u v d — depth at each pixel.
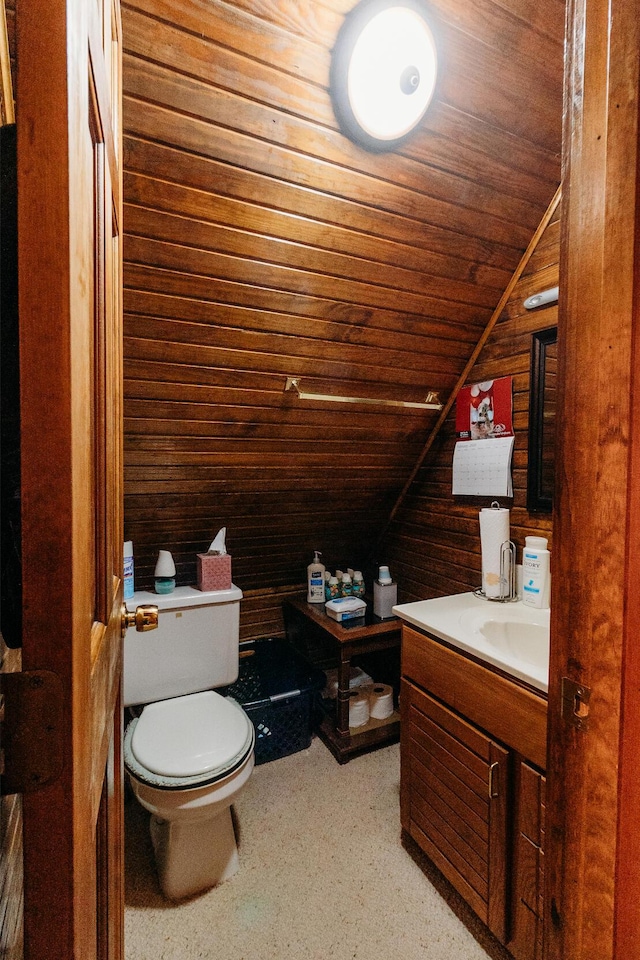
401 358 1.75
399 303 1.57
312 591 2.35
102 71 0.52
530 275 1.60
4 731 0.31
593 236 0.54
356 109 1.10
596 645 0.54
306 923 1.27
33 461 0.31
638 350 0.51
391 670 2.46
